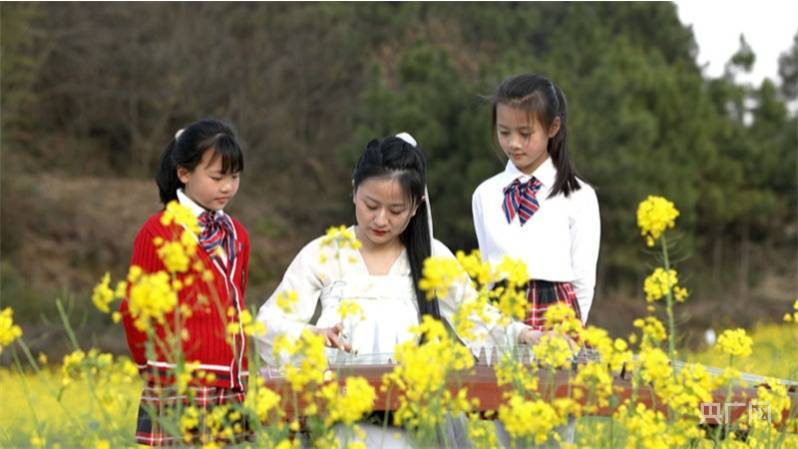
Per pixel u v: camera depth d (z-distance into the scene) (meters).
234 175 3.74
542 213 4.36
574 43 24.69
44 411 5.64
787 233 26.14
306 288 4.11
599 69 22.69
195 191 3.71
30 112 27.80
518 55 23.58
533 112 4.18
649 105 23.39
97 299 2.73
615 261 21.28
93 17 28.41
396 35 29.47
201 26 29.66
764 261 25.59
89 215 25.41
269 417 3.19
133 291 2.67
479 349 3.92
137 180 28.48
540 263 4.31
